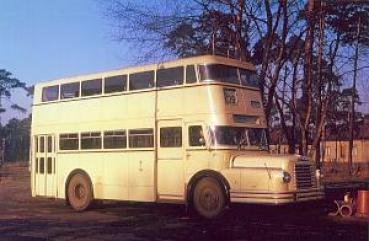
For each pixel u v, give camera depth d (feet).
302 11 74.08
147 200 57.06
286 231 44.98
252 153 54.34
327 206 58.29
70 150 65.26
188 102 54.39
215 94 52.80
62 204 72.74
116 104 60.95
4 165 268.21
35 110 70.08
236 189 50.78
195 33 76.74
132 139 58.95
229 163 51.96
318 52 84.02
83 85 64.69
